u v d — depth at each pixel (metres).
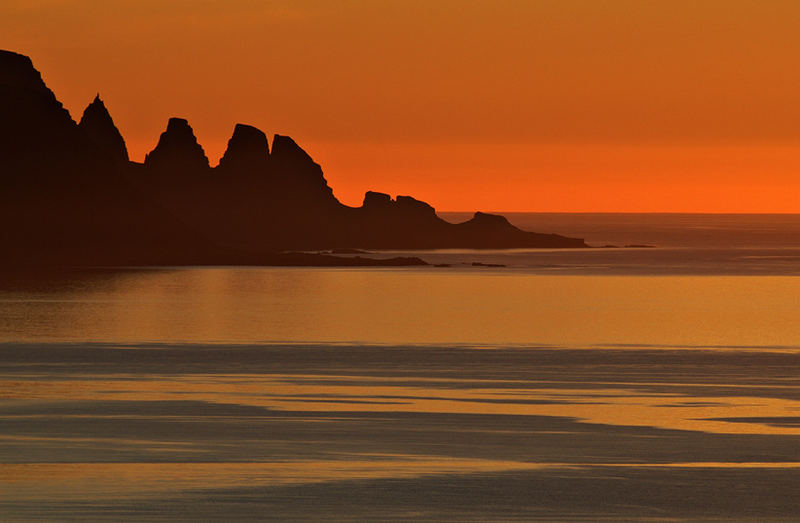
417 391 109.38
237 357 141.12
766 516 61.28
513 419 91.00
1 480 67.50
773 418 92.12
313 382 116.25
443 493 65.25
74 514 60.41
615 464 73.06
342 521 59.91
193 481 67.50
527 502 63.62
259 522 59.53
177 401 100.25
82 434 82.50
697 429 86.44
